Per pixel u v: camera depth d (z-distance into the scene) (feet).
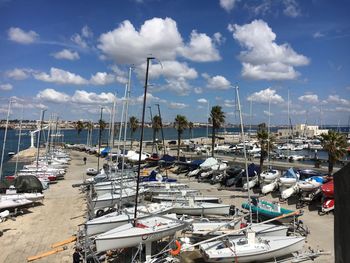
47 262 54.29
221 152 238.68
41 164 172.24
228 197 98.27
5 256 57.06
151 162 168.35
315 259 53.31
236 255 49.70
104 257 55.11
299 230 65.92
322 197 84.48
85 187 114.83
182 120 194.90
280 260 53.06
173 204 74.90
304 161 195.21
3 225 75.15
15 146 386.52
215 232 57.98
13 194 91.61
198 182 125.80
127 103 91.76
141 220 58.90
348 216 14.28
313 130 428.56
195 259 55.11
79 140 510.58
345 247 14.51
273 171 112.37
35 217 81.71
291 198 94.73
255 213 72.49
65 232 70.03
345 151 106.22
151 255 54.49
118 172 126.11
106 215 65.67
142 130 61.52
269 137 137.28
